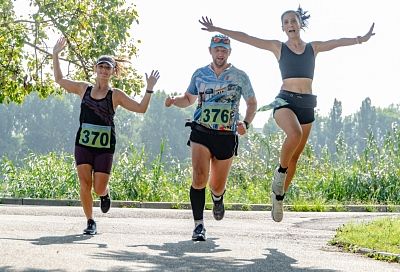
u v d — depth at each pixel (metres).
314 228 16.42
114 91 12.85
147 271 8.64
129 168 27.02
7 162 27.48
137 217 18.20
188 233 13.98
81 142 12.83
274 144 31.83
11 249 9.89
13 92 36.69
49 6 35.88
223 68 12.53
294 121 12.23
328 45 12.55
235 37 12.55
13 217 16.95
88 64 36.06
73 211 19.09
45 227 14.08
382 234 13.54
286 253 11.12
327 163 31.66
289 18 12.44
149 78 12.80
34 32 36.06
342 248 12.23
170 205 24.75
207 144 12.50
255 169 31.27
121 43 36.16
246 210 24.69
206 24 12.62
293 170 13.20
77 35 36.28
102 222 15.95
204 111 12.46
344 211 25.42
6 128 175.25
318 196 28.27
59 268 8.51
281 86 12.55
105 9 36.28
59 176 27.06
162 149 28.55
